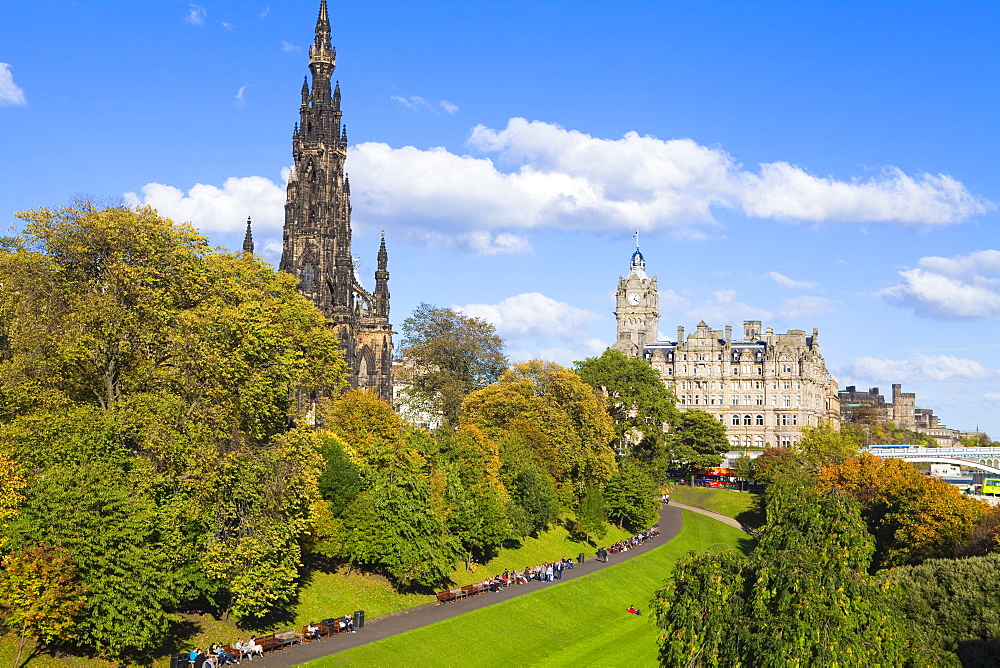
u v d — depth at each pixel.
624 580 130.88
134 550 69.00
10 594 64.44
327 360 121.69
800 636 59.34
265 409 89.44
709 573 66.50
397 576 101.88
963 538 118.62
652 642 103.62
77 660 69.38
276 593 83.00
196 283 93.31
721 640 63.97
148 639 70.69
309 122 193.25
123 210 90.19
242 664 76.81
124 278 84.94
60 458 72.31
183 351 83.81
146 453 80.31
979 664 80.12
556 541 148.75
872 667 60.44
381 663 82.38
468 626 96.94
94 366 84.75
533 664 93.44
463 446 126.94
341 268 190.25
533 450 150.75
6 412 81.06
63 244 85.62
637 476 169.75
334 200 191.75
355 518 101.38
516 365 174.75
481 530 120.81
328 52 195.88
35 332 80.06
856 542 64.75
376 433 116.69
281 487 83.62
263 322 92.25
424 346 180.88
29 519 66.94
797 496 67.94
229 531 80.81
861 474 157.62
